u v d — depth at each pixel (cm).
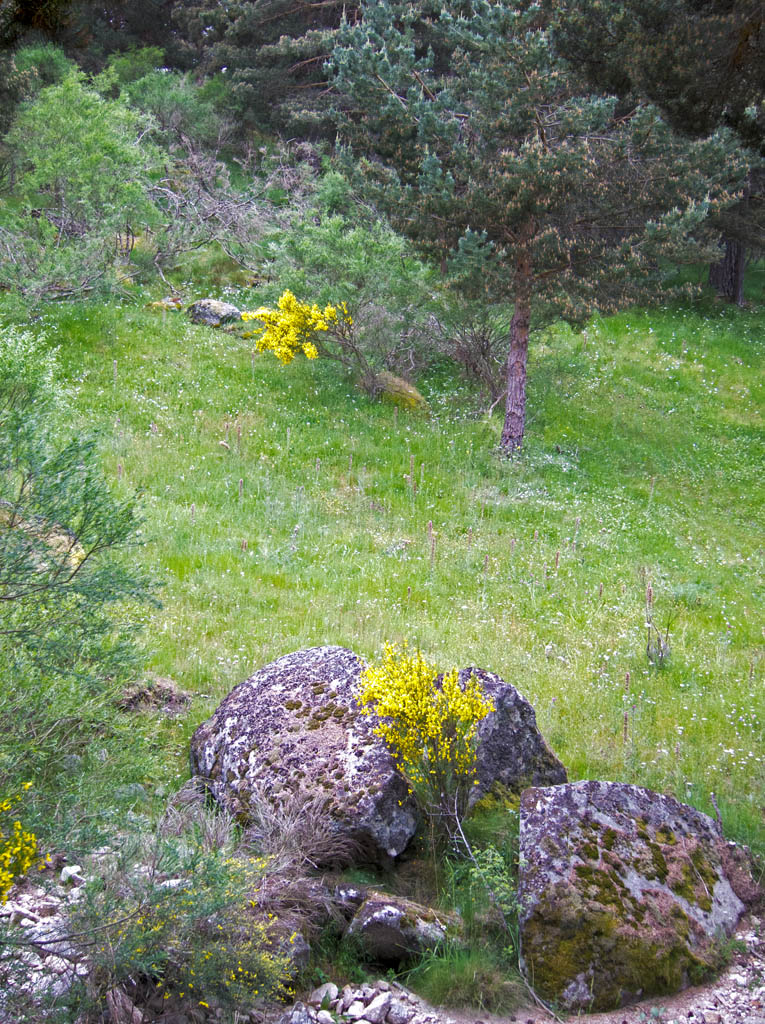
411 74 1722
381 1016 412
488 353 1908
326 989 422
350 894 469
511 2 1554
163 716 662
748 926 503
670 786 670
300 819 497
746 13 935
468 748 532
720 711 826
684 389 2105
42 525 457
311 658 637
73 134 2042
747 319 2633
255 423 1598
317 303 1855
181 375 1711
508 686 599
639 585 1203
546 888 459
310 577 1085
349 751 538
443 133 1606
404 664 551
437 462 1578
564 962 439
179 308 2027
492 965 442
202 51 3428
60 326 1769
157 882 408
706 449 1839
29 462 450
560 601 1118
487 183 1574
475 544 1277
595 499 1542
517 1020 420
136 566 519
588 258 1609
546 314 1600
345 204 2330
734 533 1500
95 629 486
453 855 521
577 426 1845
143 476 1324
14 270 1800
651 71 1052
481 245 1622
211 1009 393
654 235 1487
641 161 1538
